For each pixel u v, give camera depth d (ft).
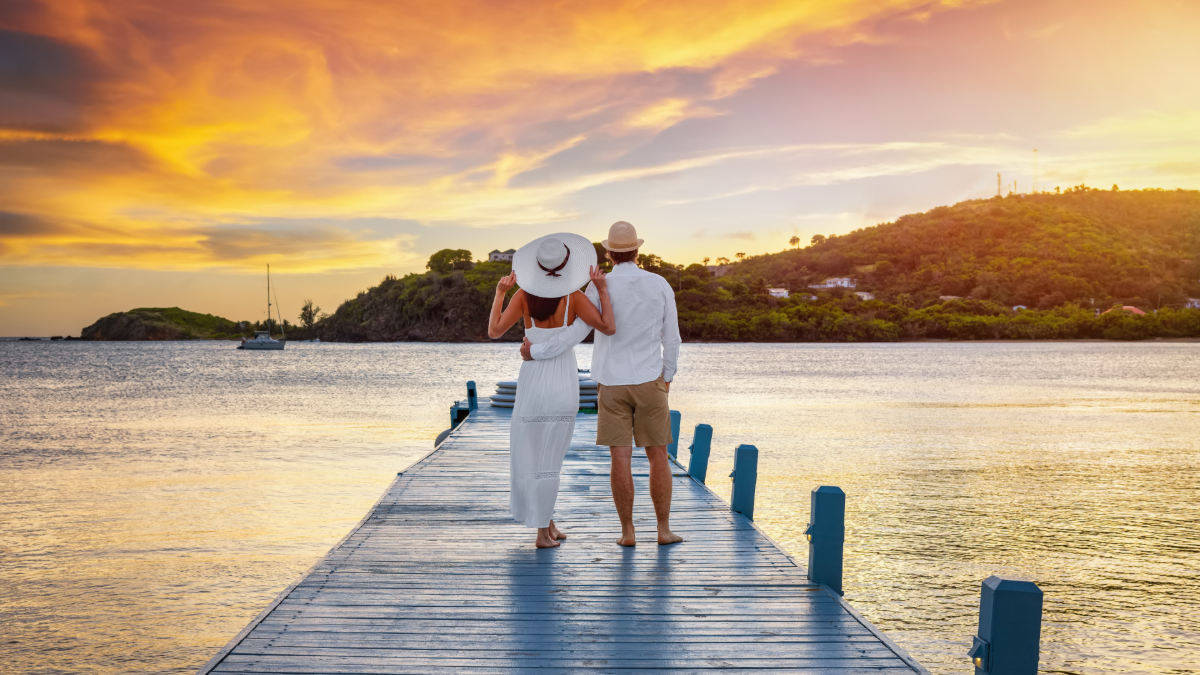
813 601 11.93
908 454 64.13
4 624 26.27
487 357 375.66
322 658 9.60
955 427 84.28
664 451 15.15
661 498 15.23
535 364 14.43
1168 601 29.12
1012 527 39.86
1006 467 57.93
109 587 30.09
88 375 226.17
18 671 22.72
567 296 14.23
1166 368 239.50
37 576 31.37
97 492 48.91
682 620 11.09
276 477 54.29
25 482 52.26
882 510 43.68
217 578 31.32
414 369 251.80
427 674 9.15
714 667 9.45
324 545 36.29
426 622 10.95
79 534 38.06
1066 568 33.04
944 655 24.80
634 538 15.20
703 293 591.37
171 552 34.99
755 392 139.44
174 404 119.44
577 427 35.40
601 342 14.90
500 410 42.86
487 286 646.74
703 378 186.50
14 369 272.10
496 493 20.80
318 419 95.09
